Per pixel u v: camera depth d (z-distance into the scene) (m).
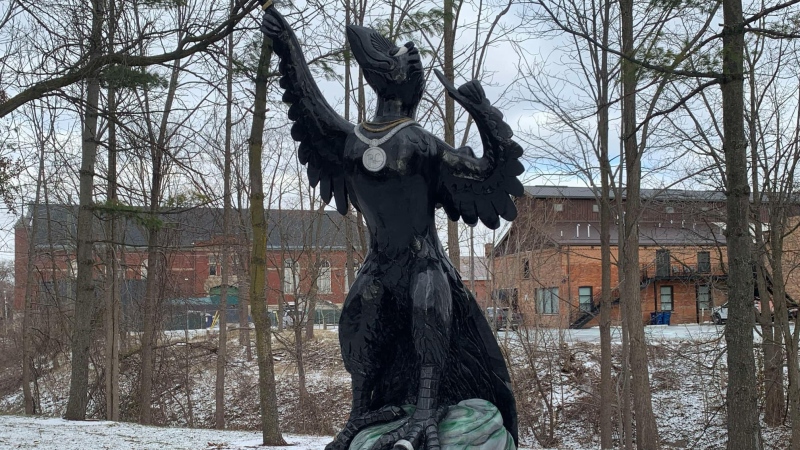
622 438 13.55
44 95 8.74
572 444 15.50
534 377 16.33
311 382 19.36
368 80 4.10
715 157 11.86
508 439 3.97
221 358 15.83
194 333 25.78
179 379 19.33
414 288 3.89
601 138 12.40
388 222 3.96
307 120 4.20
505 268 20.36
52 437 9.52
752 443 7.46
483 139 4.02
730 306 7.69
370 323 4.09
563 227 28.73
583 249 27.58
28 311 18.00
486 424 3.80
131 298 19.50
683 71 7.28
